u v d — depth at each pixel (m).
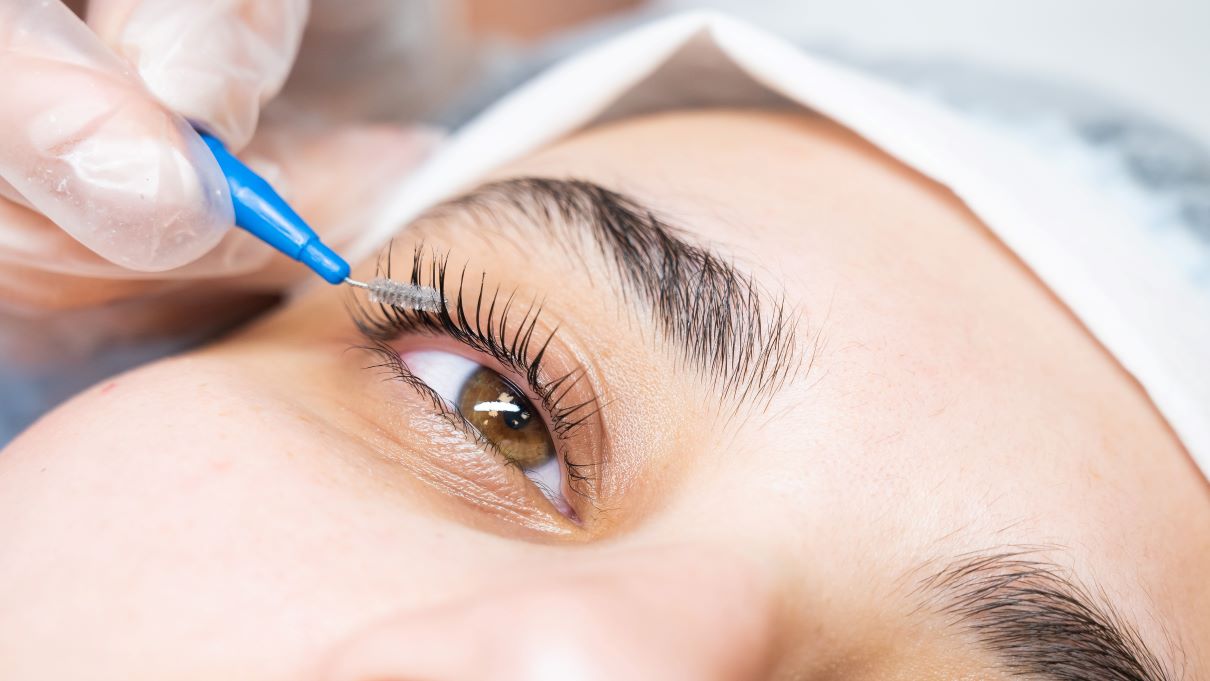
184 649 0.16
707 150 0.20
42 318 0.22
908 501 0.17
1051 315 0.19
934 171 0.19
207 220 0.18
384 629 0.16
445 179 0.22
